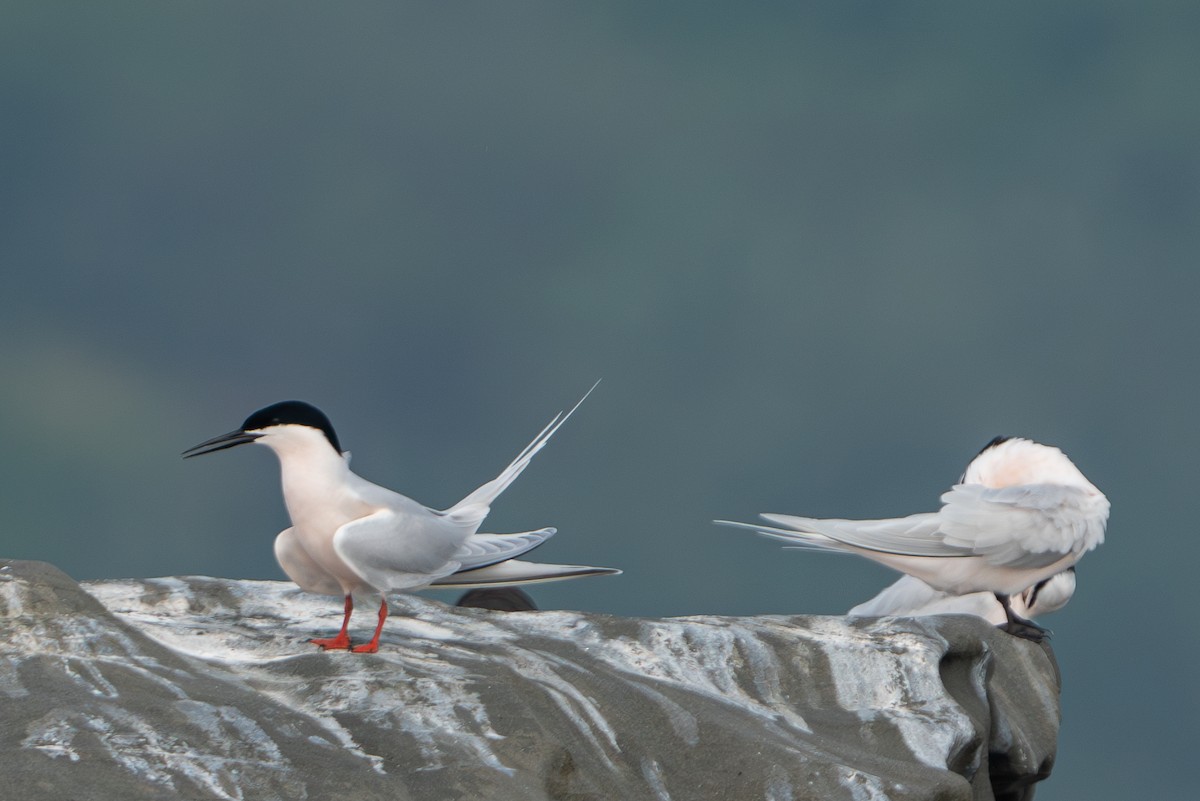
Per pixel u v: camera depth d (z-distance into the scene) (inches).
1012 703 554.6
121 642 363.3
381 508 422.6
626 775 398.0
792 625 516.1
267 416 419.2
